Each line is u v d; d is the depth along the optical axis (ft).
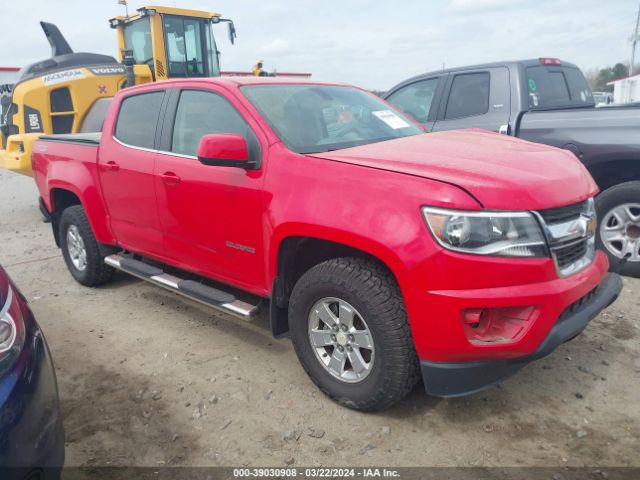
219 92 11.90
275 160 10.38
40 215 29.01
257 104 11.38
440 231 8.14
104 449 9.26
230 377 11.37
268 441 9.29
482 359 8.41
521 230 8.23
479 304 8.06
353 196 9.04
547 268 8.36
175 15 31.81
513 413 9.75
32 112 28.14
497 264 8.07
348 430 9.48
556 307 8.31
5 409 6.38
